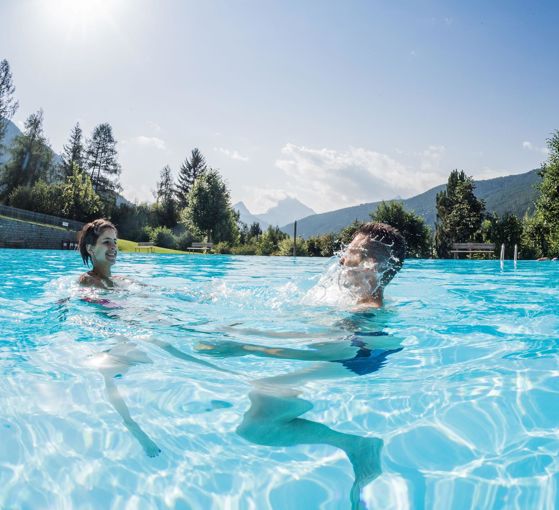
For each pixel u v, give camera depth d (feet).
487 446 4.09
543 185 81.25
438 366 6.44
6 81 166.50
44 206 138.62
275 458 3.91
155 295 11.92
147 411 4.85
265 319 9.41
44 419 4.65
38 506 3.31
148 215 191.83
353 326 8.87
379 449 4.06
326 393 5.35
